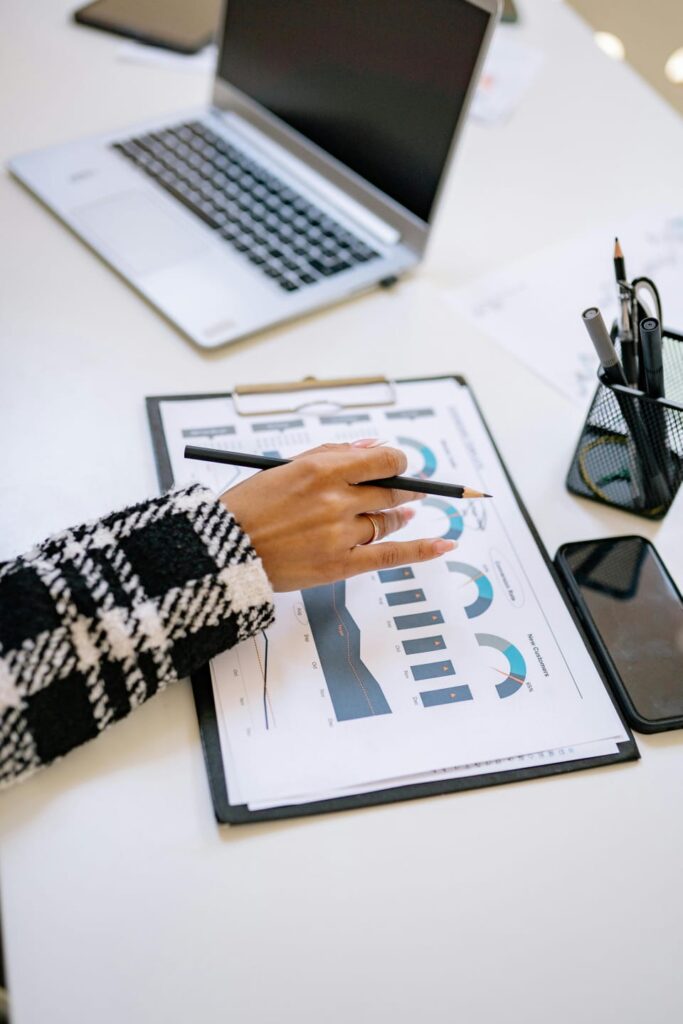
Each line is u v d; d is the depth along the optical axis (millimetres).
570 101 1087
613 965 455
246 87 923
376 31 784
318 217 857
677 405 593
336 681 536
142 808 479
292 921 449
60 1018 411
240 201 863
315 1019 422
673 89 1512
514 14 1176
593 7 1553
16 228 826
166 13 1099
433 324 803
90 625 492
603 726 537
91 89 993
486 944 453
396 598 584
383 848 479
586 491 672
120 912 443
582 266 877
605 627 583
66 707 479
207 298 770
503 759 516
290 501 561
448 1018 429
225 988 426
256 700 522
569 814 504
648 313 646
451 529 629
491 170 980
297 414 690
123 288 786
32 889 445
